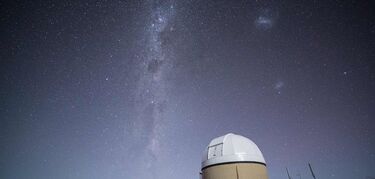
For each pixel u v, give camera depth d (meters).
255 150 11.54
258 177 10.66
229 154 10.99
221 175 10.66
